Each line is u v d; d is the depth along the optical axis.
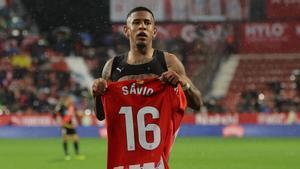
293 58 84.12
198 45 82.00
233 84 83.25
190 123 73.06
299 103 75.94
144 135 13.11
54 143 61.22
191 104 13.61
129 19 13.58
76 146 46.44
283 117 71.69
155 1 78.06
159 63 13.73
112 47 84.00
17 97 77.75
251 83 83.38
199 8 80.12
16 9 89.44
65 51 85.81
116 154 13.20
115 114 13.20
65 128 46.12
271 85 81.88
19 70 82.88
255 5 80.44
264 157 46.94
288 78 83.50
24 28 88.62
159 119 13.12
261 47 84.31
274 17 80.81
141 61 13.70
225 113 72.94
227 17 80.56
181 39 81.44
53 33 85.50
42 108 77.12
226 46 83.69
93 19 68.00
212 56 82.94
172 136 13.34
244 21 81.12
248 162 43.38
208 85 81.62
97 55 84.88
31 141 64.25
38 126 71.75
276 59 84.44
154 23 13.74
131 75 13.70
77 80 83.25
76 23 69.38
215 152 51.00
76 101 76.88
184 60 82.00
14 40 87.38
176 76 12.99
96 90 13.20
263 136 71.44
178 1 79.31
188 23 80.75
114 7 71.50
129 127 13.16
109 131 13.23
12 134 71.12
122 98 13.19
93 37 84.69
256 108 75.62
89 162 43.34
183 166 40.72
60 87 80.31
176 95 13.18
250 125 71.94
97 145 58.81
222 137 70.44
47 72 83.12
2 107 74.75
